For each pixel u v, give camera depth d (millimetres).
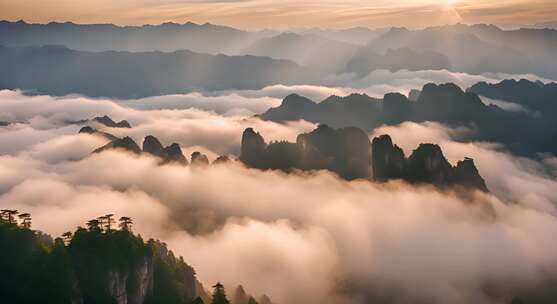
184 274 140125
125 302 116688
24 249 118438
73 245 118000
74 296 108375
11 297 108250
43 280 108750
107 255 115500
